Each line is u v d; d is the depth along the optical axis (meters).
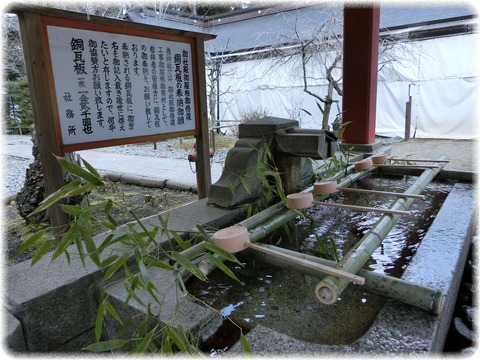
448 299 1.39
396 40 7.68
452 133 7.75
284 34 8.40
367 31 4.22
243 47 10.07
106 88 2.28
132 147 9.11
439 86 7.68
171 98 2.73
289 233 2.24
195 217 2.30
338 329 1.36
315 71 8.34
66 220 2.08
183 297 1.45
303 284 1.73
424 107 7.97
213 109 9.16
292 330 1.38
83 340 1.55
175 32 2.64
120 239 1.20
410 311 1.31
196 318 1.32
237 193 2.46
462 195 2.60
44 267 1.60
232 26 12.90
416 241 2.11
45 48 1.93
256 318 1.47
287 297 1.62
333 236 2.29
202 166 3.05
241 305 1.57
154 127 2.64
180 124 2.82
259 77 9.45
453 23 7.07
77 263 1.64
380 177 3.47
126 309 1.42
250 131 2.71
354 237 2.26
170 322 1.22
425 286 1.32
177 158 7.01
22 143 9.77
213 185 2.55
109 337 1.57
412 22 7.93
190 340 1.24
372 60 4.34
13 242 2.71
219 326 1.37
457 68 7.42
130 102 2.45
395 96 8.27
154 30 2.50
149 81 2.55
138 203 3.68
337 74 8.14
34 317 1.37
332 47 6.80
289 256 1.41
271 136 2.62
